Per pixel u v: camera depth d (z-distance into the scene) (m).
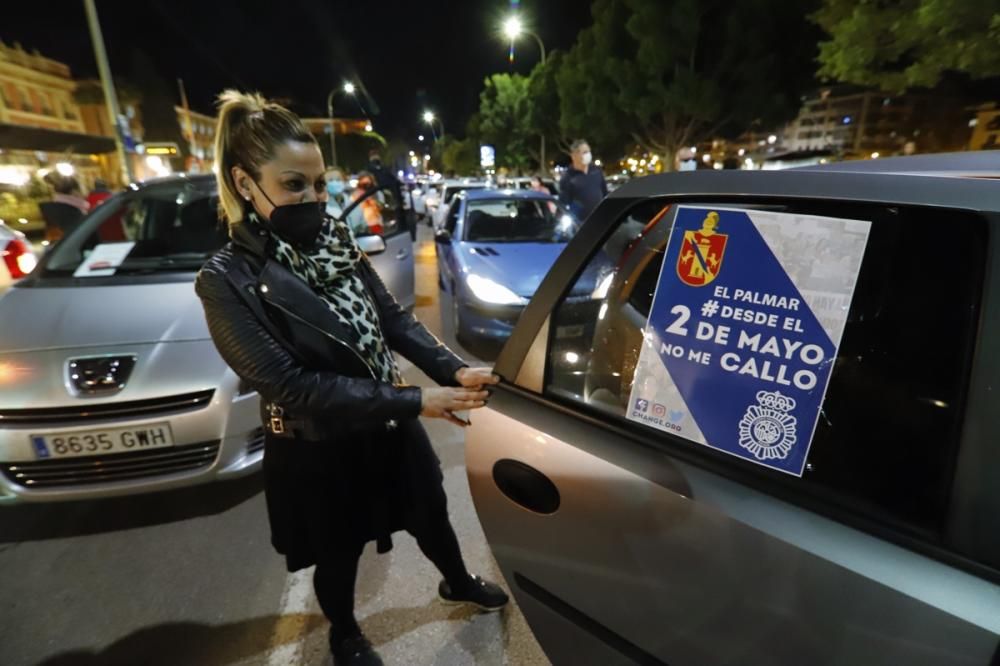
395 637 1.88
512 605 2.00
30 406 2.23
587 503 1.16
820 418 0.93
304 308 1.27
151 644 1.89
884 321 0.89
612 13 18.39
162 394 2.29
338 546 1.55
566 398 1.26
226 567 2.24
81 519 2.56
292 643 1.88
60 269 3.15
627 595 1.14
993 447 0.78
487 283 4.22
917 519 0.83
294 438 1.43
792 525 0.91
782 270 0.98
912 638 0.80
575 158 6.09
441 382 1.56
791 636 0.93
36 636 1.93
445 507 1.75
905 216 0.89
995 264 0.80
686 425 1.06
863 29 7.22
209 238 3.35
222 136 1.25
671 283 1.11
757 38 15.89
